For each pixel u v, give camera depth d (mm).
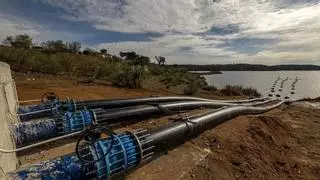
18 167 5426
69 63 27125
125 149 4848
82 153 4512
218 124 9695
